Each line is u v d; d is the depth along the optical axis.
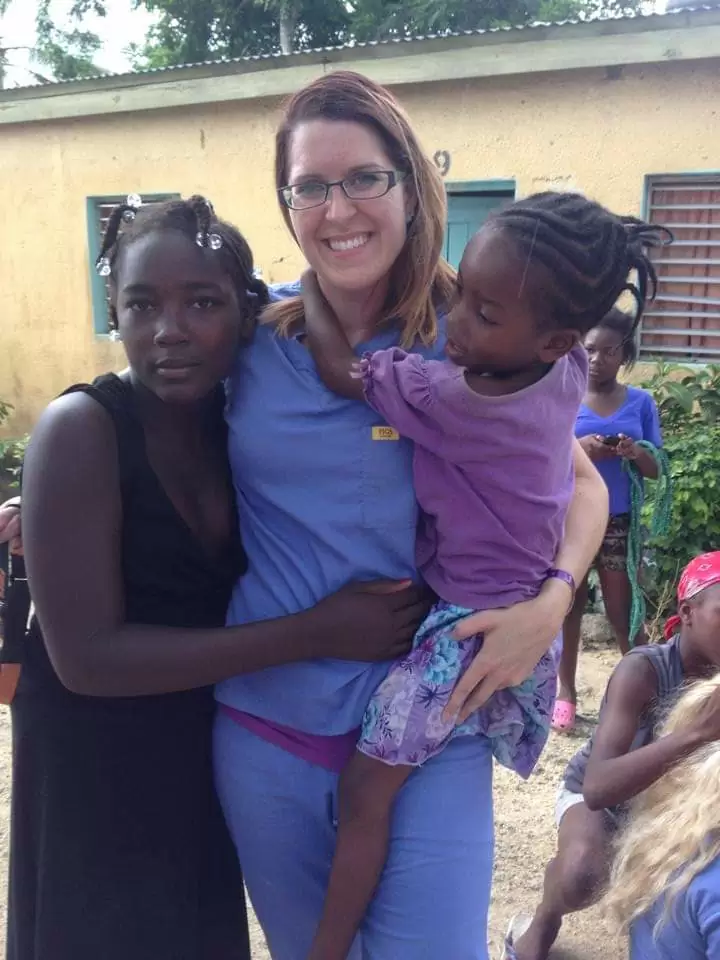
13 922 1.76
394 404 1.52
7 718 4.11
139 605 1.63
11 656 1.66
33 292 8.97
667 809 1.85
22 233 8.88
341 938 1.65
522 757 1.77
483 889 1.70
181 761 1.73
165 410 1.59
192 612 1.68
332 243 1.56
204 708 1.77
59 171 8.55
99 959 1.70
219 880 1.90
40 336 9.03
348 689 1.64
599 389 4.21
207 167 7.82
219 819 1.88
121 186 8.27
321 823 1.71
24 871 1.72
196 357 1.48
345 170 1.51
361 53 6.67
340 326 1.61
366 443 1.58
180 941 1.77
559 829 2.56
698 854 1.72
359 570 1.62
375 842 1.62
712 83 5.73
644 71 5.90
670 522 4.79
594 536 1.83
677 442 5.27
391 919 1.67
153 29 18.45
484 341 1.47
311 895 1.78
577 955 2.68
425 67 6.47
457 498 1.59
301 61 6.97
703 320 6.12
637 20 5.66
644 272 1.67
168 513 1.59
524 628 1.61
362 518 1.60
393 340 1.66
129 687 1.50
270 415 1.59
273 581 1.66
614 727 2.27
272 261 7.67
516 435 1.53
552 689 1.76
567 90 6.17
